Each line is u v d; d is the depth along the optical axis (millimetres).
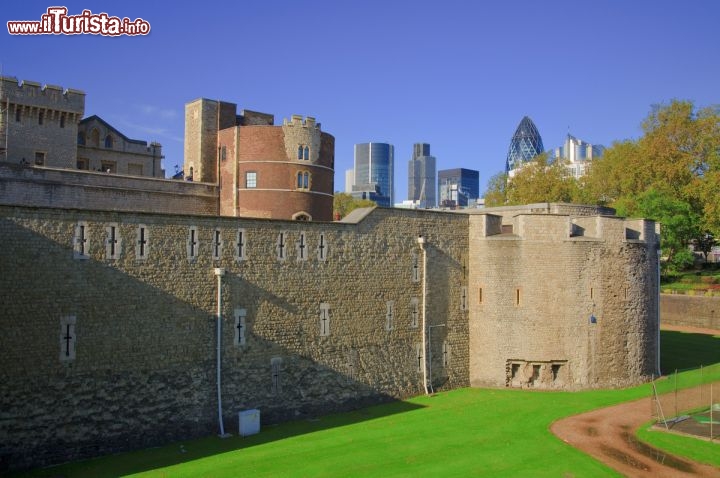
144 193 44562
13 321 25516
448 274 42281
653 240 46156
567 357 41875
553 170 98125
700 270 89062
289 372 34125
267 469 26188
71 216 27141
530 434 32031
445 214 42250
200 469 25953
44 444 26062
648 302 45031
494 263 42750
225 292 31781
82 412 27094
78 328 27125
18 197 37406
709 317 70312
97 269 27750
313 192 49312
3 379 25188
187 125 52688
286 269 34219
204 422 30812
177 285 30172
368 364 37719
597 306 42469
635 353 43750
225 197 49219
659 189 82625
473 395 40406
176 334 30047
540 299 42062
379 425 33344
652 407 35469
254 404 32688
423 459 28047
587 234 43594
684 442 30766
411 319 40156
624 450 29703
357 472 26219
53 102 48094
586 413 36094
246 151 48281
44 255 26344
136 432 28594
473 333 43281
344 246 36844
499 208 50938
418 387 40344
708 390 41062
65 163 49125
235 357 32062
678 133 86062
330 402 35781
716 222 78375
